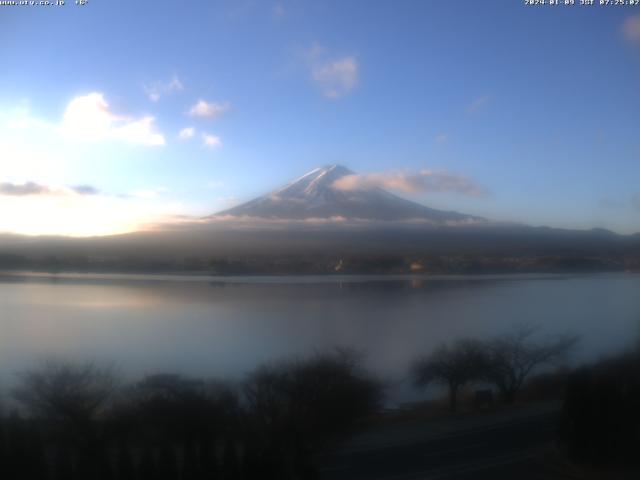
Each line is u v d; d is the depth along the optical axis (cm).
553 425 1374
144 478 907
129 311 3606
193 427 1127
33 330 2962
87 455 1007
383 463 1095
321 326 3095
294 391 1296
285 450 1032
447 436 1287
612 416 1081
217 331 2948
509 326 2917
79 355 2192
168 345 2522
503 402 1730
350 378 1466
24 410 1290
